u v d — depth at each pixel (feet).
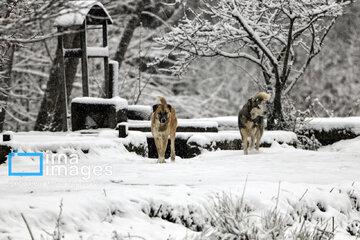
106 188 43.98
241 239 35.22
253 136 84.02
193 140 90.53
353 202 51.24
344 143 103.35
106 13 106.63
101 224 36.35
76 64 147.23
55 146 73.67
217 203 42.55
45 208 34.71
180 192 43.34
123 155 79.77
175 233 38.17
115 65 110.73
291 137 98.78
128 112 108.17
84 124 96.68
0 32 29.14
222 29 112.98
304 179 54.60
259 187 46.96
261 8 114.83
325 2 107.55
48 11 28.96
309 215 46.73
